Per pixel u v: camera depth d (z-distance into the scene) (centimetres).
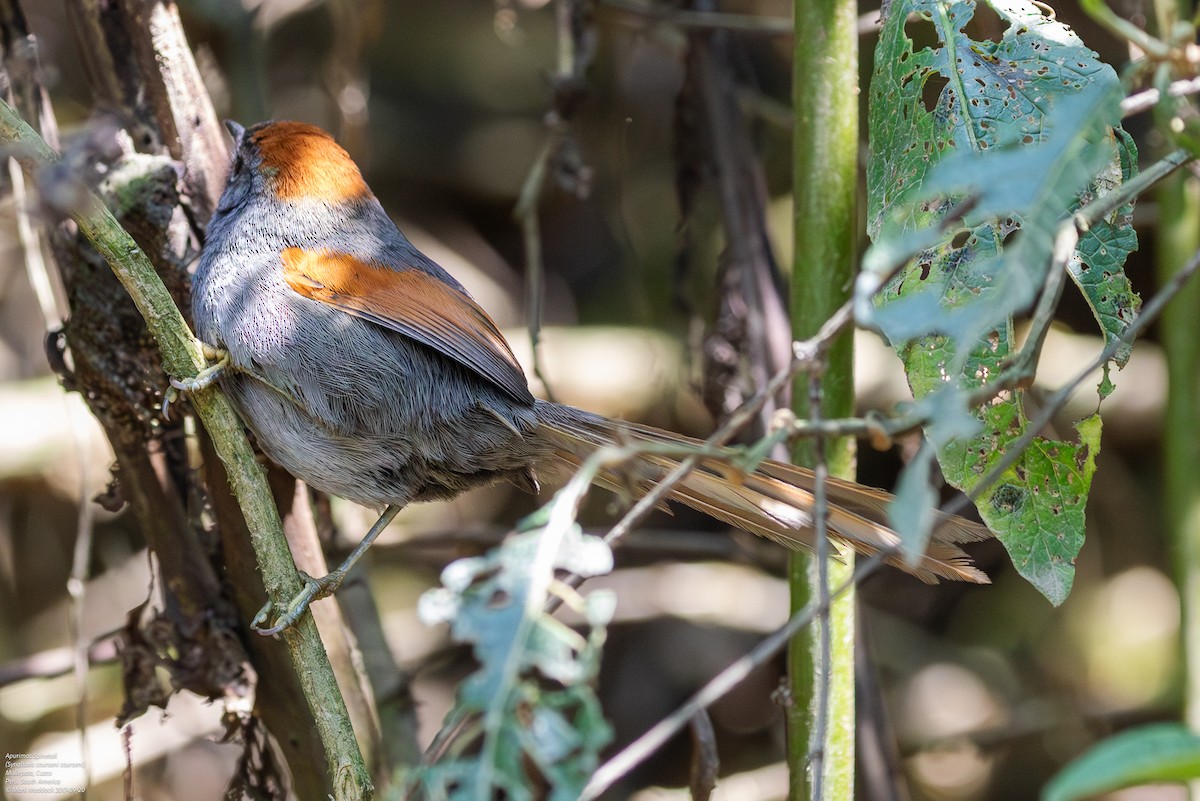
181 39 738
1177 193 898
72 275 711
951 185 432
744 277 991
